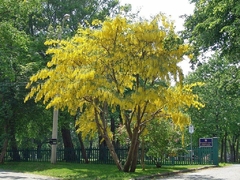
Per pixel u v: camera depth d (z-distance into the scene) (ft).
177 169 75.10
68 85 58.39
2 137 100.83
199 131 162.30
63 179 60.29
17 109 100.12
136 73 59.57
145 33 58.90
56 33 97.66
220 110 158.10
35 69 97.96
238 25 65.41
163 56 59.21
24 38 79.36
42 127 113.29
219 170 78.33
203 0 79.05
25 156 116.06
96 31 60.44
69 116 107.65
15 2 76.89
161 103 61.77
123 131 80.94
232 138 207.72
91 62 60.80
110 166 83.20
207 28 76.13
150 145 77.61
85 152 97.96
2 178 63.77
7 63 79.41
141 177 59.26
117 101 56.85
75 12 122.72
